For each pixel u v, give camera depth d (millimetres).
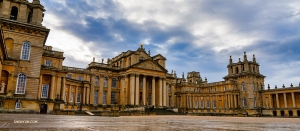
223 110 89688
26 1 41406
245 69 89500
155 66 76250
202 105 98688
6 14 39125
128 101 70625
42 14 43875
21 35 39438
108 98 72438
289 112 79000
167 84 85375
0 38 27906
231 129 7805
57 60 52906
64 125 7949
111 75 75062
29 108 37438
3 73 37031
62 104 49156
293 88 78500
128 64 75562
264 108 84438
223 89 93812
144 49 79312
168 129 7422
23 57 39125
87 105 65500
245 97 87438
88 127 7312
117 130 6398
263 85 92438
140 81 76375
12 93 36781
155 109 68188
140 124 10477
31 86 38938
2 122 8383
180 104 99750
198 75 116875
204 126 9586
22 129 5707
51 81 48469
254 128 8766
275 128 9078
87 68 75125
